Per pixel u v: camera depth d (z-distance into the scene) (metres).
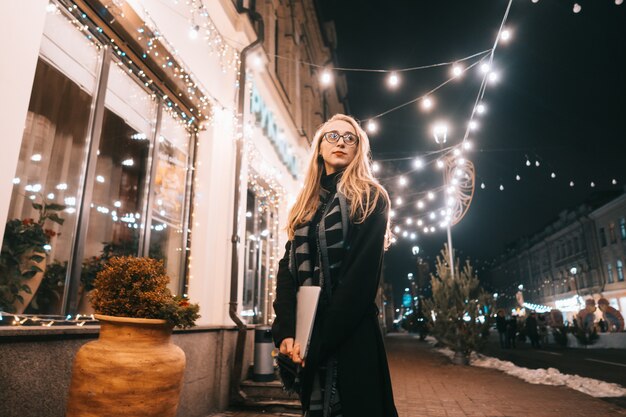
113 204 4.73
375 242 1.41
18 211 3.53
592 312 23.08
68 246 3.97
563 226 47.44
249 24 7.43
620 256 36.78
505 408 5.96
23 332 2.58
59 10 3.98
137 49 4.91
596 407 6.06
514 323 20.88
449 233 14.39
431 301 15.18
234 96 7.21
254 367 6.14
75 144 4.14
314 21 16.11
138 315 2.58
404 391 7.41
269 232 10.59
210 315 6.07
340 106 22.39
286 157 11.16
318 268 1.49
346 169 1.66
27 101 3.02
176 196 6.00
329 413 1.31
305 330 1.34
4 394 2.48
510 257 71.62
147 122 5.38
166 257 5.71
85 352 2.41
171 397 2.53
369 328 1.39
